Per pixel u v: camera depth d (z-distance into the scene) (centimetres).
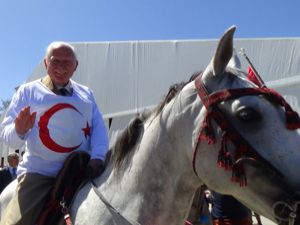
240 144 189
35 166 272
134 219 227
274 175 183
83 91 291
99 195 240
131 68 1014
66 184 260
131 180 234
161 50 966
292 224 182
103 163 264
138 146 236
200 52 909
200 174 206
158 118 228
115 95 1034
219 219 440
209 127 197
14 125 254
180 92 220
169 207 223
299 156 182
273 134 185
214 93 200
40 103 269
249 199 195
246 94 193
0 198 332
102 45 1070
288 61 803
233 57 225
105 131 288
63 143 270
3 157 1063
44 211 259
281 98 194
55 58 270
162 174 224
